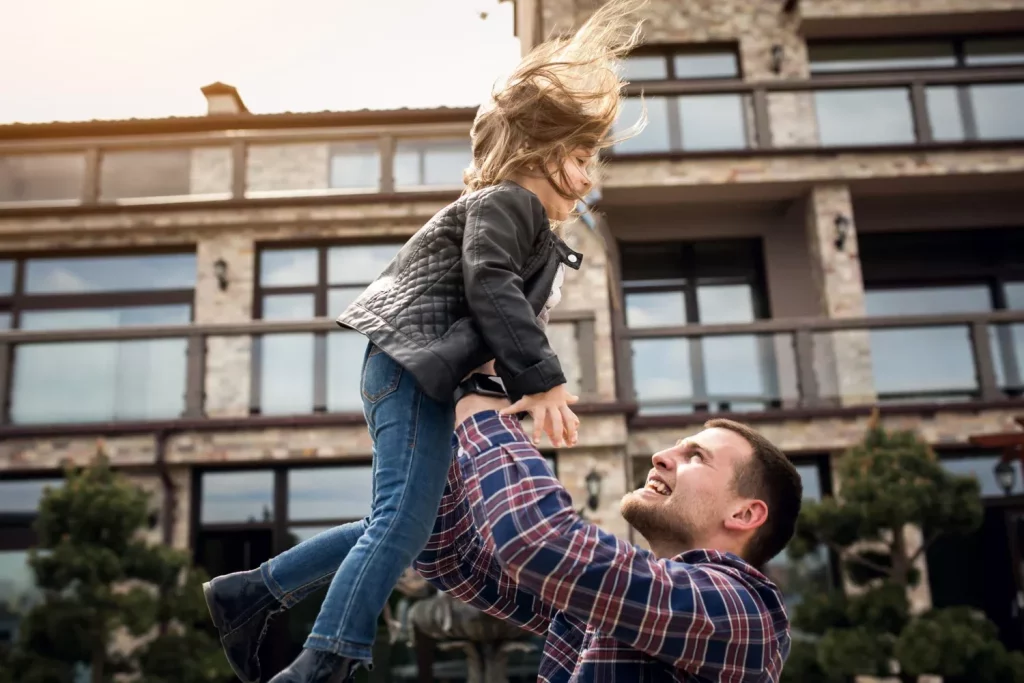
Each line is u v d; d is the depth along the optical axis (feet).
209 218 37.93
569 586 4.44
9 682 25.32
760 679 4.94
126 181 40.11
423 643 28.37
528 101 5.15
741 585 4.96
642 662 4.97
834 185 38.55
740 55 41.70
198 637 27.53
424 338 4.66
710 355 34.40
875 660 26.00
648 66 41.86
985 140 37.93
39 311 38.78
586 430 31.12
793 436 32.96
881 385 34.55
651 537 5.58
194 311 38.45
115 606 26.40
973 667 25.90
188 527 31.96
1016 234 41.68
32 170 40.40
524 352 4.48
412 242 5.14
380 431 4.81
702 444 5.58
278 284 38.50
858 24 40.93
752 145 38.73
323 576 4.95
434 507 4.71
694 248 41.50
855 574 28.43
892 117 39.17
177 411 33.53
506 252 4.74
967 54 42.27
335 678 4.25
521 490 4.54
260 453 32.12
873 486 27.35
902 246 41.63
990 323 35.17
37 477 32.37
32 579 31.48
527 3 40.14
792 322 34.50
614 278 36.60
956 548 33.06
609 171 37.68
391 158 39.27
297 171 39.68
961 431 33.01
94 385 33.71
